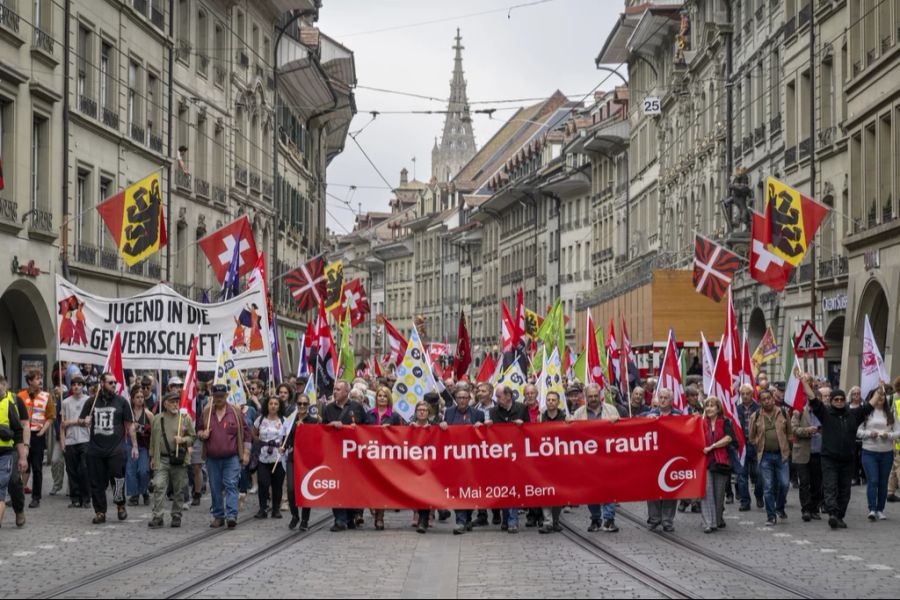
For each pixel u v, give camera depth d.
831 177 39.34
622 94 80.50
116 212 26.06
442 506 18.75
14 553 16.00
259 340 23.05
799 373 21.23
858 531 18.84
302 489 18.81
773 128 45.41
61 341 21.88
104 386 19.81
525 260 99.75
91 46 35.97
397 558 15.50
